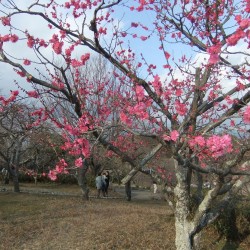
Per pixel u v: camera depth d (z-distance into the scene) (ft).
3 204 51.39
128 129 15.65
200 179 27.73
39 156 78.64
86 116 16.61
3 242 32.91
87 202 54.24
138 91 15.49
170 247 30.01
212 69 19.01
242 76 16.90
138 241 31.65
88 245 31.27
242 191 34.73
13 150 68.74
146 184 92.63
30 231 36.27
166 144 15.74
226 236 33.73
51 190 82.99
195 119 17.81
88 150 16.24
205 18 20.22
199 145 15.17
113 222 38.60
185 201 19.99
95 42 17.48
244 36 12.59
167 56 20.61
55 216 42.83
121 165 63.82
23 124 48.11
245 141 15.57
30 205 50.67
